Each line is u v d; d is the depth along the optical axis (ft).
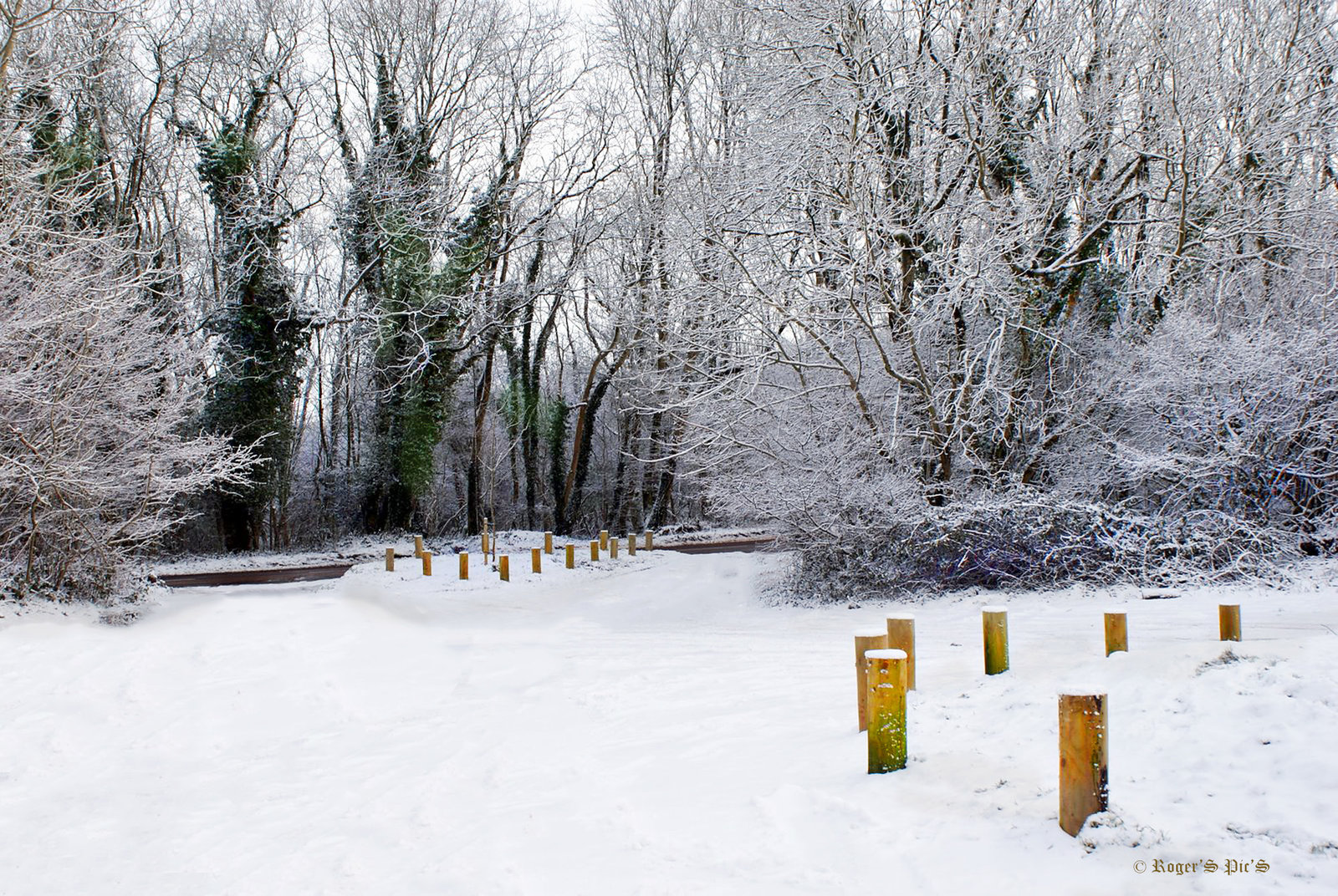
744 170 60.59
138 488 51.98
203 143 100.22
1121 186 57.77
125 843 18.33
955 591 48.14
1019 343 57.06
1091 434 55.26
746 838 15.21
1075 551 46.09
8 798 21.04
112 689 28.91
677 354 76.54
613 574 73.77
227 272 101.40
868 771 17.49
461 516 144.25
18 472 43.39
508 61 122.93
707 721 23.75
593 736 23.41
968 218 54.75
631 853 15.26
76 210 54.85
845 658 32.30
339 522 120.37
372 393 118.62
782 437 58.18
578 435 125.29
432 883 15.05
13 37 48.93
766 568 63.98
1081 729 13.58
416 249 110.93
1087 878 12.17
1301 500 46.09
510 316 124.36
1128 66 55.06
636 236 107.14
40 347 45.39
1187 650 20.24
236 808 20.07
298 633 35.88
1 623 39.45
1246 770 14.46
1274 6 53.42
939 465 56.54
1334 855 11.81
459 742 23.95
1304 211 53.88
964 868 13.01
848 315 56.03
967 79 53.36
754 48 59.41
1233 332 48.11
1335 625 29.37
